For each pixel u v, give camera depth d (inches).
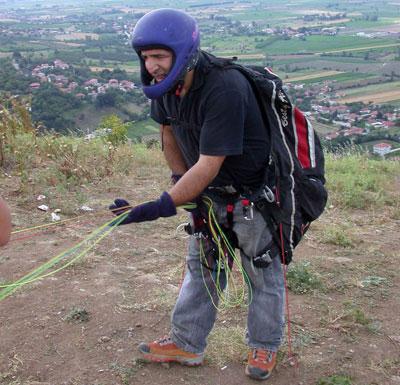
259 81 105.1
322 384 127.4
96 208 229.8
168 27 97.3
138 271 176.2
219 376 129.3
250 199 110.3
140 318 149.7
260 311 122.3
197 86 101.3
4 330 143.3
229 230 114.3
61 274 171.5
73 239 197.0
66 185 252.1
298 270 175.3
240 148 102.5
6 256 181.0
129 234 204.2
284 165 110.1
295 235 115.5
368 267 187.9
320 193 115.6
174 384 126.1
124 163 297.4
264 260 115.2
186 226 122.3
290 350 138.4
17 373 128.8
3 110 323.6
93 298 158.4
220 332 144.3
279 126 109.1
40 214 218.2
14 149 282.4
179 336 128.9
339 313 156.0
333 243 207.9
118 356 134.6
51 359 133.5
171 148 119.8
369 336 146.4
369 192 286.7
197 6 5457.7
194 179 102.5
